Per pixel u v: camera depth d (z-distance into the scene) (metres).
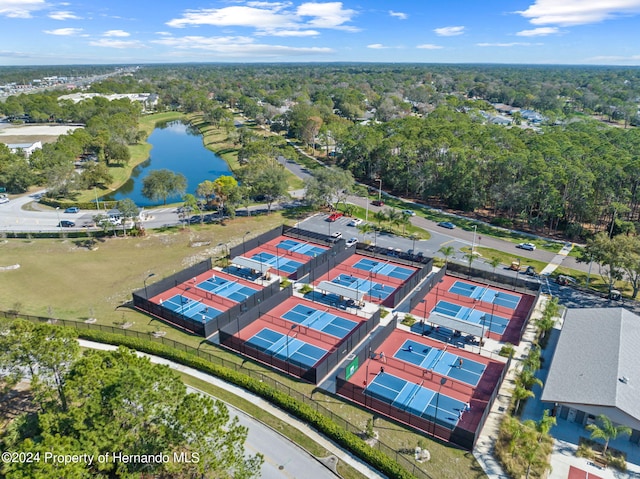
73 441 29.30
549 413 46.88
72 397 35.44
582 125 173.88
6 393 47.09
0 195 122.31
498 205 107.50
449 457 40.94
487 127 159.50
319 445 42.09
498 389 49.88
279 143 181.00
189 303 69.31
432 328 63.34
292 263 84.56
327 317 66.06
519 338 60.22
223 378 51.03
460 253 88.88
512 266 81.94
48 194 122.81
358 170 146.00
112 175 146.75
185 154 186.50
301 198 123.38
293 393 49.28
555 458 41.25
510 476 38.94
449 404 48.34
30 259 84.00
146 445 31.11
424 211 115.44
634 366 48.72
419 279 75.88
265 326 63.38
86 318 64.12
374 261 86.25
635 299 71.19
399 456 40.66
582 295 72.75
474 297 72.31
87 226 101.19
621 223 88.00
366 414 46.47
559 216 96.31
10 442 35.16
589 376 47.72
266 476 38.44
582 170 96.38
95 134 170.88
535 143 128.38
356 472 39.22
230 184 110.38
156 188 115.38
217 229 99.88
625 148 126.25
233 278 78.06
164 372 35.81
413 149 127.75
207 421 31.53
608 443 43.16
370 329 61.84
